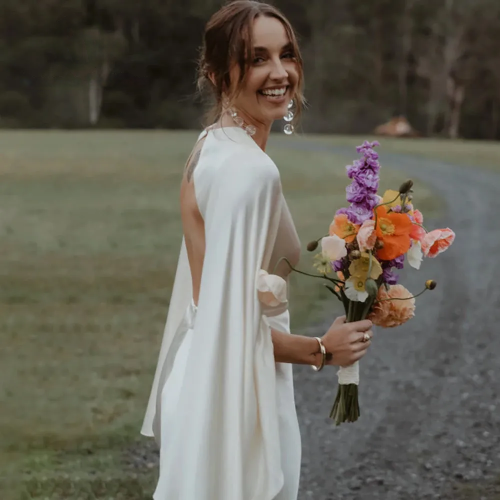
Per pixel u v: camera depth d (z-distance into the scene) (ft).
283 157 113.60
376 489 13.93
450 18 237.66
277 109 7.72
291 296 29.27
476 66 238.48
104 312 27.40
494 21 236.63
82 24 221.46
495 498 13.55
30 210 56.34
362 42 236.63
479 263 36.76
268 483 7.16
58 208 57.57
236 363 7.16
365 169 7.80
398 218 7.73
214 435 7.19
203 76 8.04
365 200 7.76
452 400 18.66
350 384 8.18
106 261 37.04
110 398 18.75
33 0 215.72
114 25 224.33
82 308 27.94
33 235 44.96
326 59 234.58
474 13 236.63
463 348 23.21
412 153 123.54
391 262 7.92
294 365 21.34
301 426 16.97
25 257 37.99
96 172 87.51
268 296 7.13
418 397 18.88
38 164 96.17
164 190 70.74
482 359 22.06
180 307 8.61
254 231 7.16
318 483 14.15
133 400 18.62
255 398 7.25
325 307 27.61
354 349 7.75
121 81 221.25
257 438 7.31
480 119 241.96
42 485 13.79
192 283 8.41
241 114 7.80
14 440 16.03
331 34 237.04
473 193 67.82
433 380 20.21
